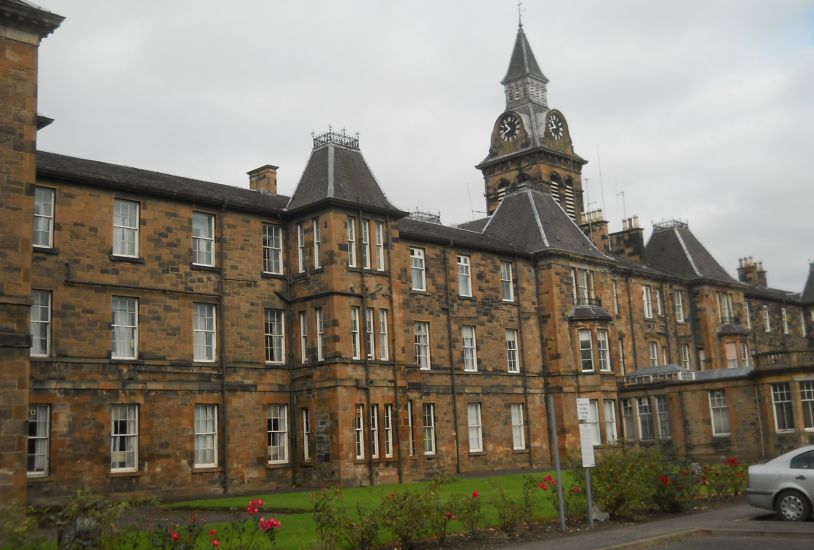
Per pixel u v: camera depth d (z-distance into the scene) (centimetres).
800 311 9131
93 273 3538
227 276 4028
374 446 4134
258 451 4009
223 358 3934
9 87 2702
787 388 5162
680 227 7644
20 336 2605
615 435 5597
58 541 1695
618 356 6291
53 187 3472
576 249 5753
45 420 3322
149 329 3691
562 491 2383
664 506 2662
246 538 2111
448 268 5012
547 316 5488
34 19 2758
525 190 6012
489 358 5141
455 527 2348
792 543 1952
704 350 7188
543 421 5372
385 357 4303
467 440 4891
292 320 4266
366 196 4388
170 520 2616
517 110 8212
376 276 4309
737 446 5341
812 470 2327
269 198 4584
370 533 2002
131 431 3584
